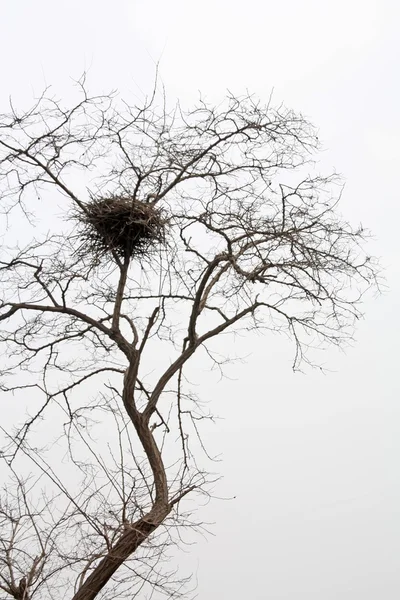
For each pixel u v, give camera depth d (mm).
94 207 7977
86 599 6508
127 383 7707
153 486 7117
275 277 8039
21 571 6852
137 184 7551
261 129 7816
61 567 6688
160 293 8117
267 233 7836
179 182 8062
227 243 7801
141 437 7586
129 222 7680
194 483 6957
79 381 8203
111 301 8875
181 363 7977
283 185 7848
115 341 7906
